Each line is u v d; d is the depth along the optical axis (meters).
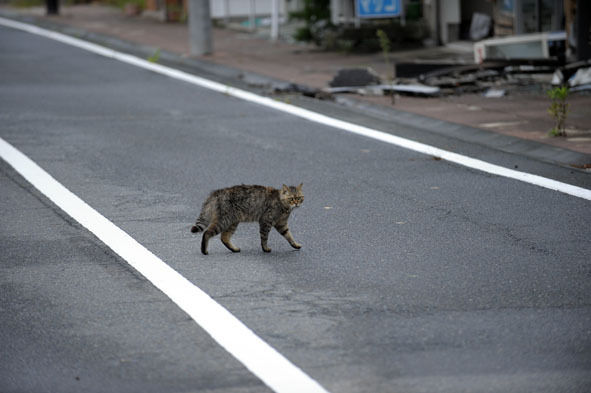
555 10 93.94
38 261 35.03
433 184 47.31
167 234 38.75
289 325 28.09
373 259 34.81
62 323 28.52
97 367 25.22
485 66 80.50
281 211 35.62
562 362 25.16
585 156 51.72
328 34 107.12
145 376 24.59
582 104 68.00
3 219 41.44
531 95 73.00
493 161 52.62
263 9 140.62
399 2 104.75
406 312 29.08
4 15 159.38
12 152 56.41
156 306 29.95
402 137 60.59
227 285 31.95
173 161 53.62
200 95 79.44
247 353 26.05
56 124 65.94
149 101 76.44
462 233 38.22
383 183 47.72
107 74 92.69
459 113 67.00
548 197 44.19
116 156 55.16
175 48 110.31
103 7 172.62
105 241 37.72
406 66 82.88
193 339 27.12
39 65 99.31
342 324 28.09
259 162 53.28
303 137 60.97
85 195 45.78
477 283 31.78
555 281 31.86
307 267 33.97
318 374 24.56
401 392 23.44
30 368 25.20
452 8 104.38
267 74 89.19
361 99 74.56
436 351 25.98
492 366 24.95
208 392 23.56
